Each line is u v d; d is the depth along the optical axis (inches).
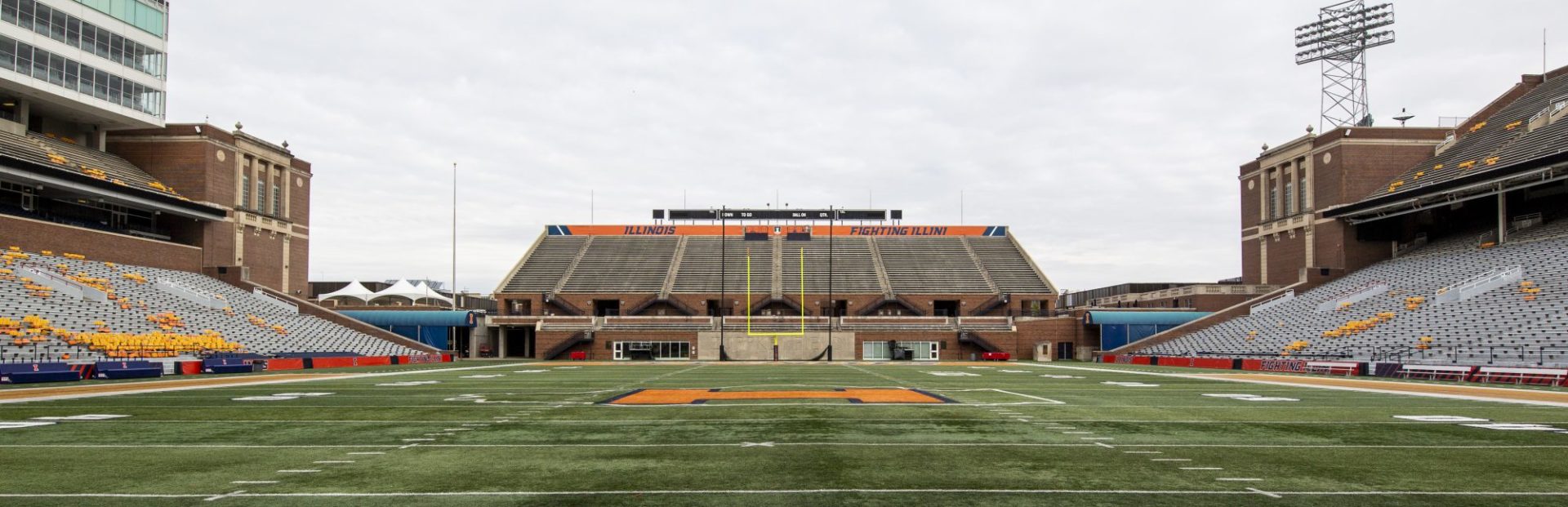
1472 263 2138.3
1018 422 716.0
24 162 1893.5
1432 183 2209.6
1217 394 1056.8
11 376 1278.3
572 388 1198.3
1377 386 1232.2
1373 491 422.0
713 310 3277.6
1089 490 423.5
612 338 2869.1
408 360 2474.2
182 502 401.4
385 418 762.2
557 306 3235.7
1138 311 2824.8
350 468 490.0
